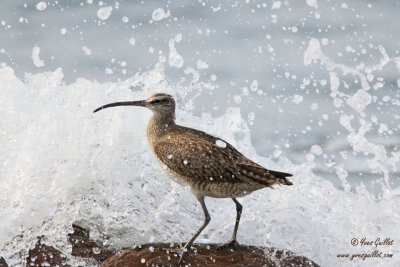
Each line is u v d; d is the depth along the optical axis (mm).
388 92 19047
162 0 26938
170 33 23609
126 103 11930
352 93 19031
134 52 21766
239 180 10547
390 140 16375
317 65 20969
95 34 23234
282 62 21297
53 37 22875
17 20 24312
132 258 9547
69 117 12375
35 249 10094
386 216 12352
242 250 10492
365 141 14047
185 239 11039
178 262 9531
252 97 18922
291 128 17422
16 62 20688
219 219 11703
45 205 11039
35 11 25203
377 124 17266
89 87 13508
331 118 17766
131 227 10906
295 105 18594
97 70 20297
